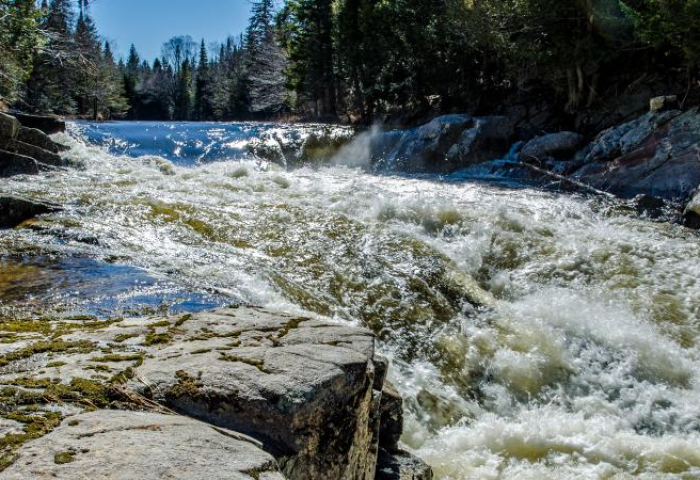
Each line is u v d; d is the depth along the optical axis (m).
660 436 4.02
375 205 8.05
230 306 3.11
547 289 6.23
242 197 8.16
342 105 39.72
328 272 5.49
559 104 19.69
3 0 15.62
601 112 17.59
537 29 19.25
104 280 4.27
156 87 74.12
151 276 4.46
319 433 1.89
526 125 18.78
